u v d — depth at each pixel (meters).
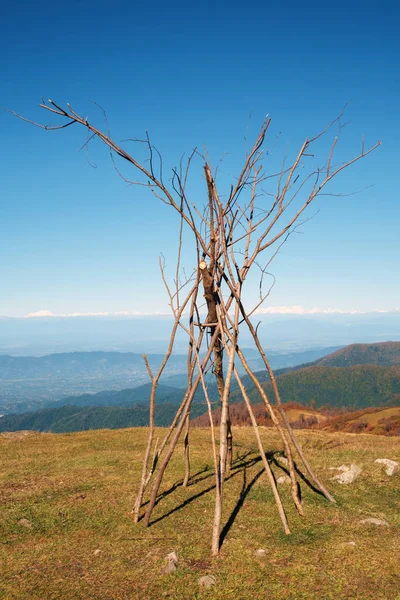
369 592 5.88
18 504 9.55
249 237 9.50
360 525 8.03
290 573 6.45
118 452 15.50
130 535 8.02
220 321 8.60
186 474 10.69
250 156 9.16
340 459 13.15
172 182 8.48
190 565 6.84
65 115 7.75
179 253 9.29
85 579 6.53
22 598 6.06
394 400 148.25
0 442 19.36
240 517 8.64
